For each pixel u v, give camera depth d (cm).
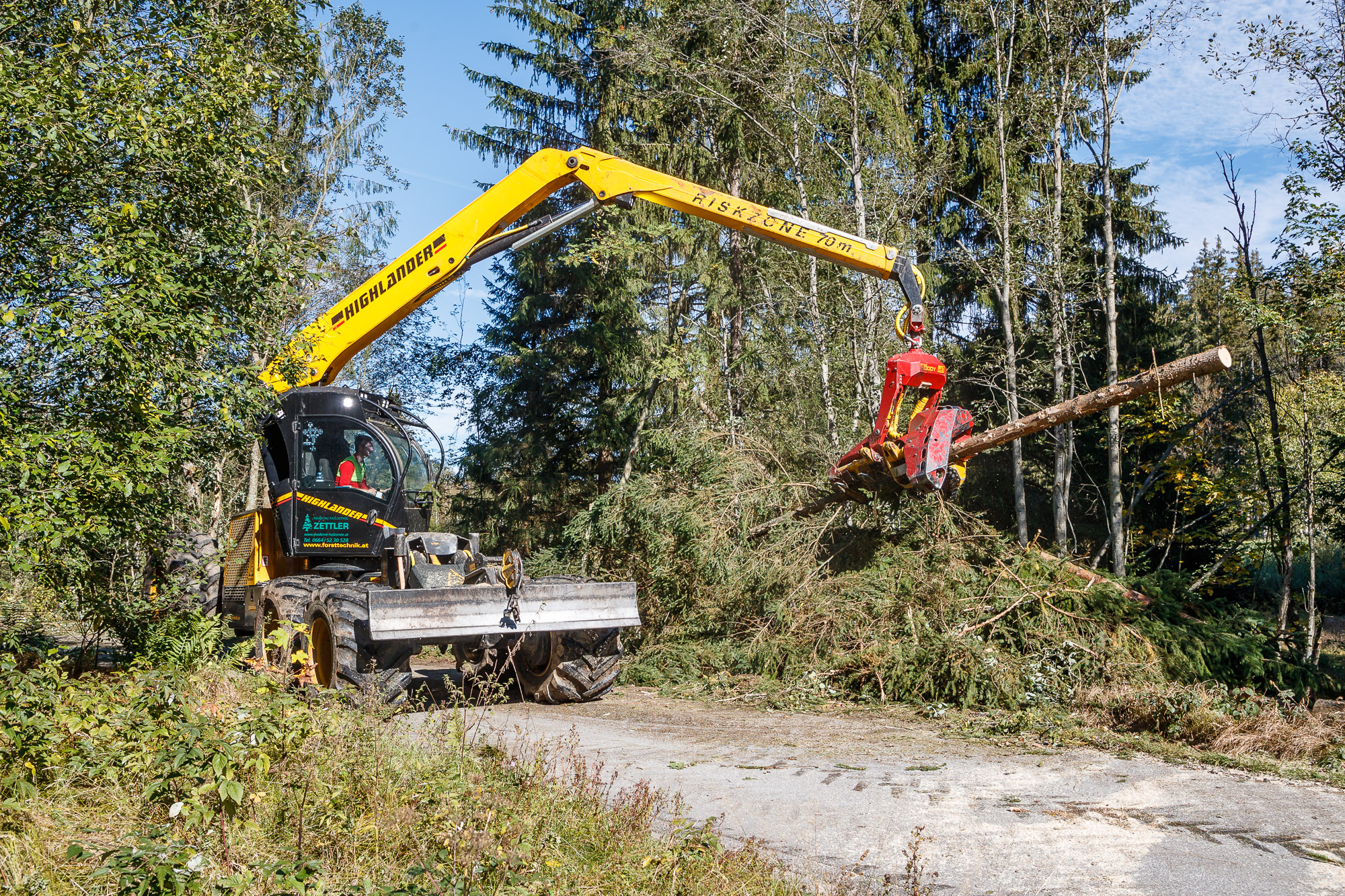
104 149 677
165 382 671
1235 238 1227
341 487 901
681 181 925
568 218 934
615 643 880
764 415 1568
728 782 579
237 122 770
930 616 931
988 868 424
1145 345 2003
